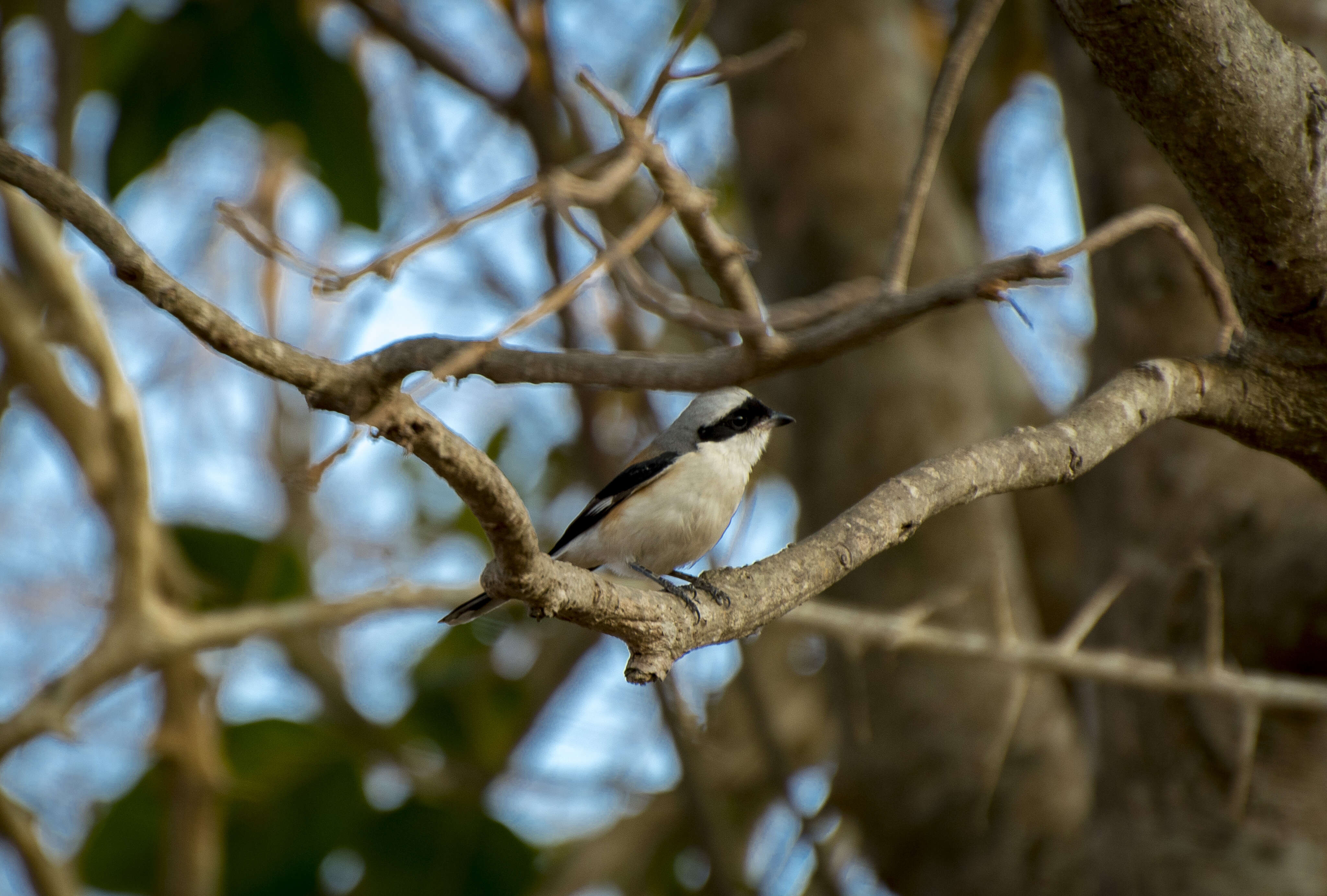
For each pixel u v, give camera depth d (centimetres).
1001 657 939
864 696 1028
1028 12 1488
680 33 1166
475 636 1647
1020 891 1109
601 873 1495
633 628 482
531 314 500
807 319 786
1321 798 909
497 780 1433
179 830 1222
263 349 407
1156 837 932
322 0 1509
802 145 1255
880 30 1305
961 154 1603
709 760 1545
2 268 1170
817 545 518
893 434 1191
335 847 1373
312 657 1424
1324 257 498
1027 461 518
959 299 557
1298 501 903
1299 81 477
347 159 1330
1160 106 472
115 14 1291
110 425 997
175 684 1217
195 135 1333
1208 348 919
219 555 1369
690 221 559
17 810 1115
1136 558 973
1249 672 918
